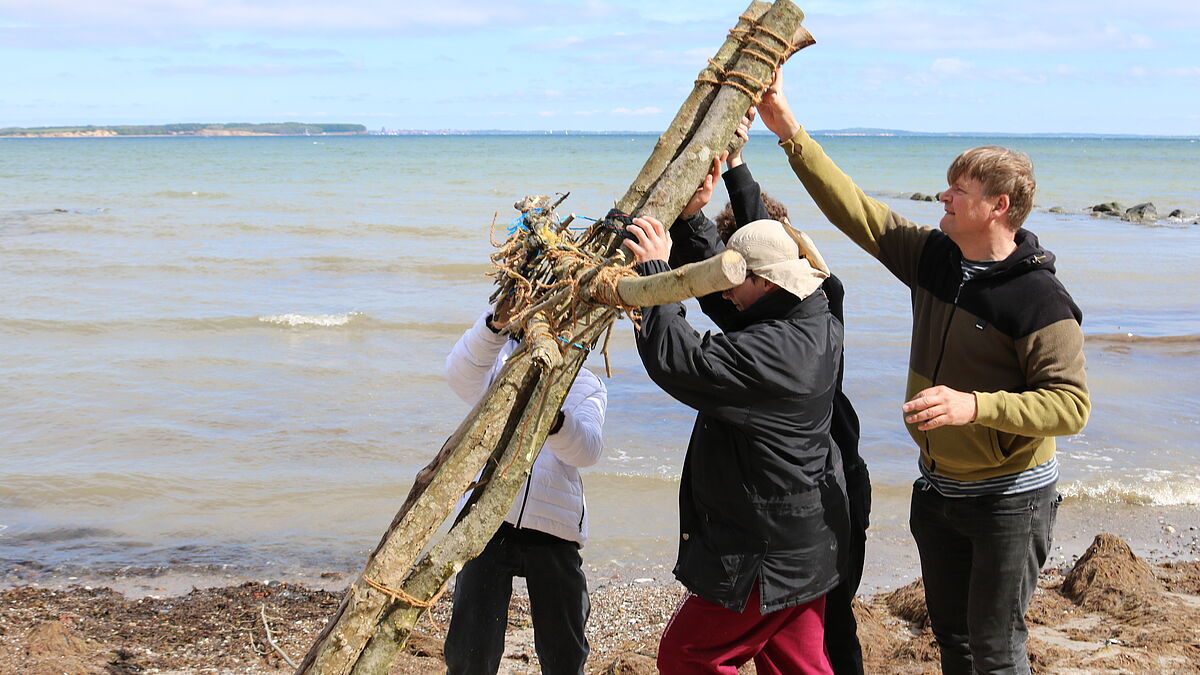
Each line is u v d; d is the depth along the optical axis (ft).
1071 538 21.59
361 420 30.27
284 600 18.58
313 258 65.57
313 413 30.91
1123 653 15.08
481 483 9.44
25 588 18.88
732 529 10.02
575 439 10.98
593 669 15.24
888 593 18.62
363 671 8.86
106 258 65.67
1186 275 61.57
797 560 9.95
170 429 29.07
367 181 165.27
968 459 10.09
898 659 15.34
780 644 10.36
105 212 103.09
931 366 10.57
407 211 105.40
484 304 50.52
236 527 22.44
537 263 9.83
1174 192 149.89
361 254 68.44
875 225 11.32
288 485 24.93
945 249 10.66
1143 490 24.26
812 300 10.09
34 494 23.97
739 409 9.53
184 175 188.14
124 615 17.63
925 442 10.56
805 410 9.81
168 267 61.82
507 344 11.48
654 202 9.78
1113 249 76.28
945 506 10.52
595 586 19.39
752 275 9.93
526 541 11.31
